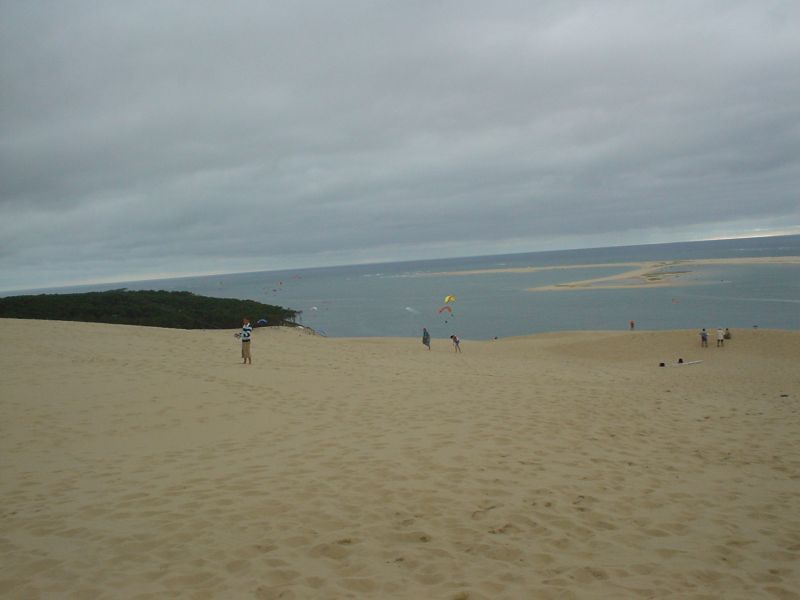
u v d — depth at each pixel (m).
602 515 5.84
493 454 7.83
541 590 4.22
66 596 3.98
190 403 10.87
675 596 4.21
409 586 4.23
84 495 6.16
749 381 18.03
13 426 8.92
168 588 4.11
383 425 9.46
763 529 5.61
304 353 21.09
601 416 10.55
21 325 23.33
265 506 5.84
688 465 7.80
